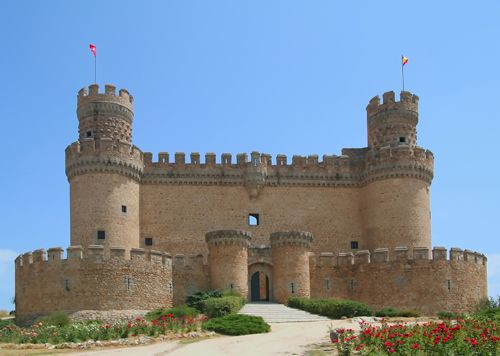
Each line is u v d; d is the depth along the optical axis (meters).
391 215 67.31
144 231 67.75
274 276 60.81
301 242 60.69
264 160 71.25
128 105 70.12
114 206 63.47
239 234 59.62
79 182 63.69
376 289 60.34
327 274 62.09
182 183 69.50
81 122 68.94
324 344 36.12
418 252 60.06
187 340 39.03
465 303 60.12
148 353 33.66
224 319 44.22
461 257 60.91
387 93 72.56
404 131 72.12
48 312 53.44
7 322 56.72
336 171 72.12
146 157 69.25
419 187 68.12
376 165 69.06
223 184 70.25
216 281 59.06
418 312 56.94
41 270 54.44
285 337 39.66
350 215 71.44
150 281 55.72
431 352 29.52
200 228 68.88
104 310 52.97
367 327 35.44
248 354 32.94
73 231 63.12
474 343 29.06
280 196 71.06
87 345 36.69
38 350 35.41
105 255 54.03
